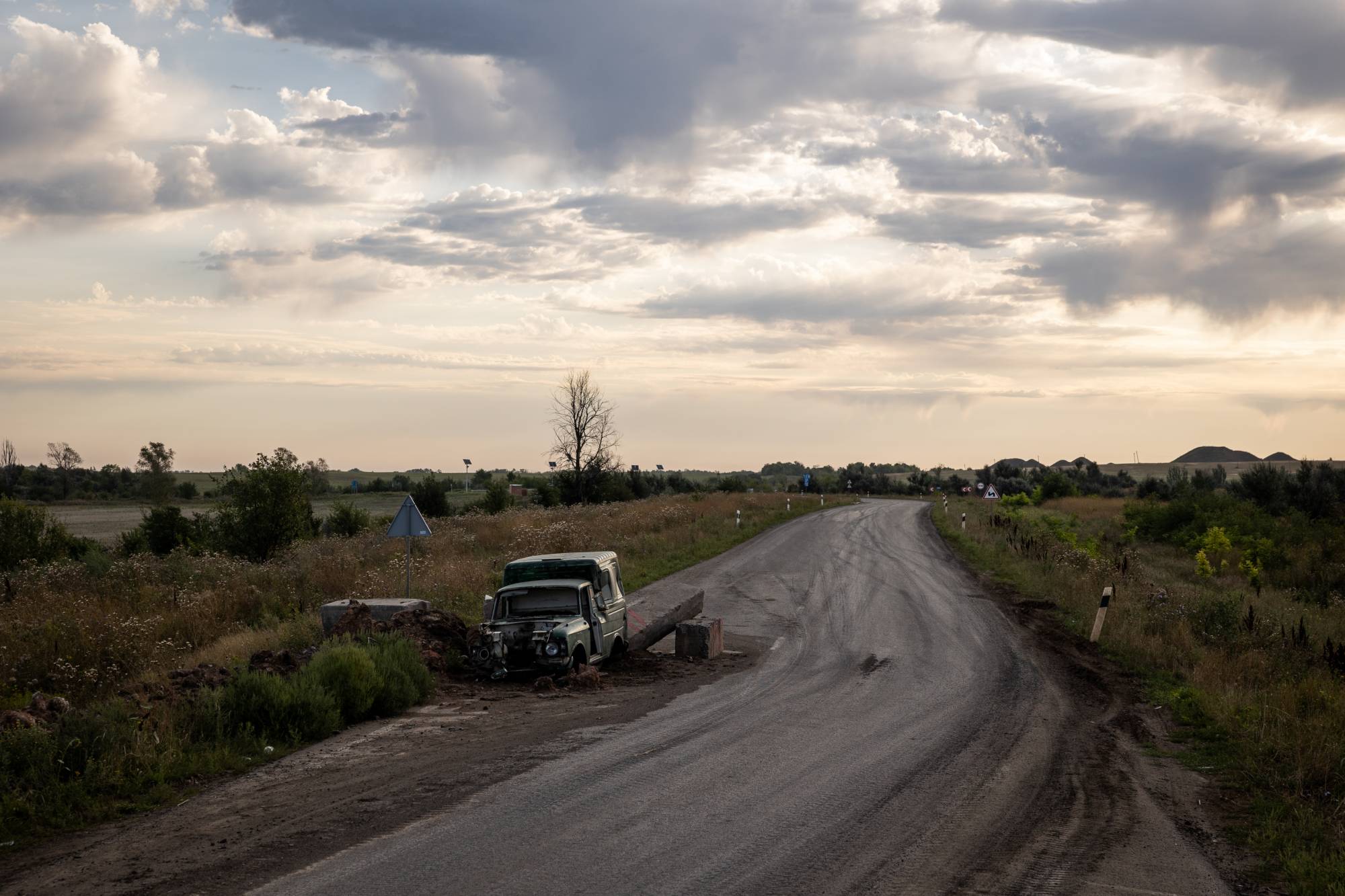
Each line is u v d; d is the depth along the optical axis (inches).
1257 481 1999.3
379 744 393.7
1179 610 762.2
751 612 855.1
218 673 458.9
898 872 251.9
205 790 323.9
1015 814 307.1
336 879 238.7
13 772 312.7
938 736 418.6
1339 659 596.7
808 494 3750.0
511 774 344.5
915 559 1298.0
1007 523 1770.4
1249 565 1264.8
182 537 1401.3
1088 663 624.7
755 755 378.0
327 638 597.6
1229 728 423.5
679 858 258.4
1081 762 378.3
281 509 1153.4
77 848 265.3
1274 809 315.6
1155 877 253.9
